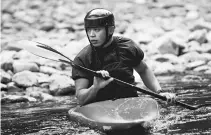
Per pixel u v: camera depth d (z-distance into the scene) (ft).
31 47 35.19
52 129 34.83
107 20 35.09
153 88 38.45
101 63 36.09
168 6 109.70
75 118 36.35
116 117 33.68
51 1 124.47
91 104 35.88
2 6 118.62
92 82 36.47
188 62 65.26
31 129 35.45
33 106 45.29
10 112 42.86
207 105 35.96
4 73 55.72
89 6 116.37
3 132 35.04
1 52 68.80
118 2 120.88
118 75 36.19
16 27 97.81
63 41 80.48
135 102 35.58
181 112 37.24
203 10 104.17
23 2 125.70
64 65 63.10
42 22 101.71
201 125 32.65
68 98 48.80
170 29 85.46
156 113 34.35
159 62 63.82
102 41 35.27
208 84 50.06
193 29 82.07
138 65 38.09
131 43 37.06
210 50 68.28
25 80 53.88
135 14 104.73
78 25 94.84
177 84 51.39
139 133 31.58
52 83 52.42
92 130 33.55
